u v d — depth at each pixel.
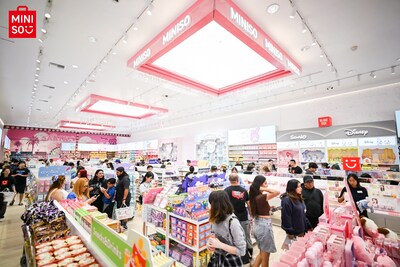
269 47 3.87
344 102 7.80
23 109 11.12
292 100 9.10
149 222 3.88
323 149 7.97
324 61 5.32
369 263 1.58
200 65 5.04
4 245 4.05
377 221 3.94
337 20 3.71
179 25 3.23
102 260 1.36
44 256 1.55
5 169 7.16
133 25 3.83
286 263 1.30
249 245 3.42
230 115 11.88
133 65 4.74
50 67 5.69
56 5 3.34
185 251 3.26
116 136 23.77
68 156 20.16
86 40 4.37
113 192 4.60
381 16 3.60
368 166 6.89
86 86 7.23
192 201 3.26
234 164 10.91
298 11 3.47
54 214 2.16
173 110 11.44
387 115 6.84
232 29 3.11
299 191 2.98
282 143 9.14
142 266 0.94
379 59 5.25
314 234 1.64
